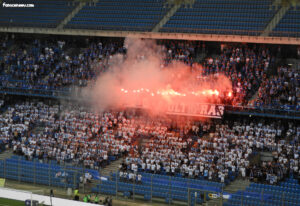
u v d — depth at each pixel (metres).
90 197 92.75
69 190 97.12
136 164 101.50
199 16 129.00
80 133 114.06
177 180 96.44
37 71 133.00
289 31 115.44
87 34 131.50
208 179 95.12
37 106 126.56
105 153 106.69
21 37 147.12
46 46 140.00
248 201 86.62
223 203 87.81
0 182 94.62
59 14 144.12
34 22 142.75
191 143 104.12
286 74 109.00
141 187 96.25
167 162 100.19
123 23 133.75
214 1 132.38
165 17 131.88
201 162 97.69
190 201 90.88
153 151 103.81
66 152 110.06
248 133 102.38
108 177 101.62
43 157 111.06
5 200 90.25
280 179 91.75
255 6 126.69
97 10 141.62
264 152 98.56
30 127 121.06
